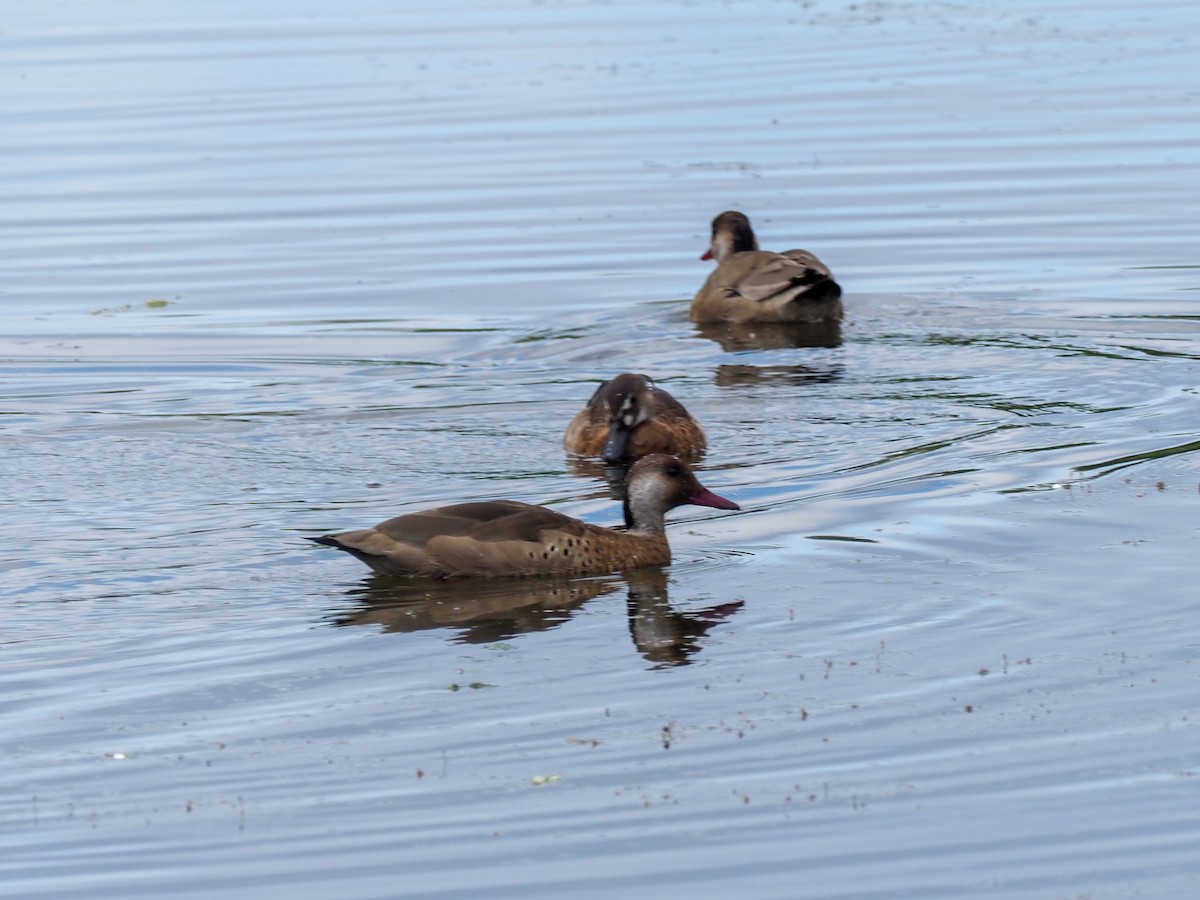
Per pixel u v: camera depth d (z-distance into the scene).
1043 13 47.38
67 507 16.84
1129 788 10.83
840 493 16.81
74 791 11.08
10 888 9.98
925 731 11.62
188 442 19.12
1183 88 37.56
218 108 37.47
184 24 47.84
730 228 26.72
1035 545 15.02
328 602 14.37
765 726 11.78
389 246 28.06
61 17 49.44
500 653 13.19
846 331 23.72
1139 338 22.62
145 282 26.45
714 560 15.23
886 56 41.66
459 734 11.79
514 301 25.39
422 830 10.55
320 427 19.73
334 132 35.25
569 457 18.62
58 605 14.26
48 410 20.52
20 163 33.31
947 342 22.92
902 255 27.34
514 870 10.09
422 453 18.75
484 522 15.07
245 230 29.08
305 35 46.00
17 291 26.09
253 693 12.50
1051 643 12.94
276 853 10.31
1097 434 18.41
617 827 10.55
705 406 20.33
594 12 49.03
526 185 31.45
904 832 10.41
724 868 10.08
